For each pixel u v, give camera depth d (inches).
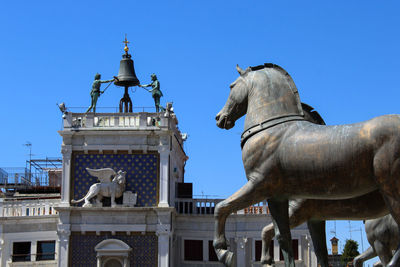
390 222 523.5
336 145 398.0
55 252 1859.0
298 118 425.7
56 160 2551.7
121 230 1772.9
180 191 2015.3
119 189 1777.8
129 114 1818.4
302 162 406.3
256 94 438.9
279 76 440.8
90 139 1814.7
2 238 1868.8
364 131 393.7
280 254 1765.5
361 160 393.1
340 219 454.6
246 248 1892.2
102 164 1809.8
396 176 384.8
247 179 434.6
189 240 1915.6
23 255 1862.7
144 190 1793.8
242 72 456.1
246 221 1904.5
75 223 1787.6
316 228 467.2
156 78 1925.4
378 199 438.6
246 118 442.3
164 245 1760.6
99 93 1856.5
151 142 1808.6
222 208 426.9
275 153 417.7
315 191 409.7
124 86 1943.9
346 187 399.9
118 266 1766.7
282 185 419.2
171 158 1872.5
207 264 1895.9
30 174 2464.3
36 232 1875.0
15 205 1905.8
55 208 1779.0
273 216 434.6
